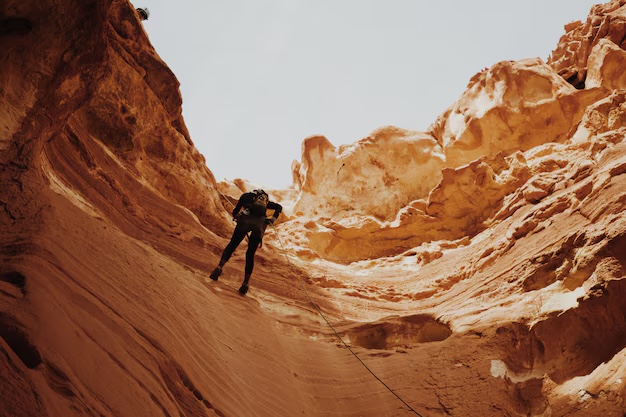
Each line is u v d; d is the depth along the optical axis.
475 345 7.22
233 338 5.64
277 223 18.91
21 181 3.90
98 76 5.29
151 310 3.85
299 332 7.99
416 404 6.07
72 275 3.18
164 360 3.32
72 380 2.23
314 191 19.91
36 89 4.62
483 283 9.73
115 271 3.88
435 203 16.41
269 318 7.73
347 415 5.89
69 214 4.17
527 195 12.11
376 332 8.71
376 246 16.98
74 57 4.87
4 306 2.29
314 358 7.05
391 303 11.65
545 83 18.33
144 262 4.84
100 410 2.24
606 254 6.95
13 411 1.77
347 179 19.69
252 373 5.20
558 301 7.23
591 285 6.79
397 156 19.73
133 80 11.41
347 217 18.72
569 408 5.76
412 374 6.68
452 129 19.34
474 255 11.98
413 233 16.69
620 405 5.31
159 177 12.23
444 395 6.23
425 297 11.66
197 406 3.29
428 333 8.79
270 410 4.72
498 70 19.08
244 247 12.23
